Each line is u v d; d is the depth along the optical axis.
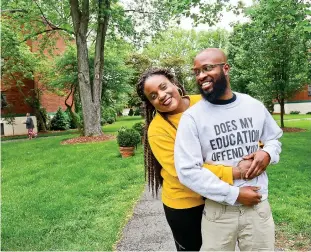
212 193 2.14
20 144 19.31
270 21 8.75
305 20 7.38
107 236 4.84
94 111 19.52
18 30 22.39
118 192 7.42
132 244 4.51
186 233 2.54
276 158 2.29
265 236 2.32
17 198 7.37
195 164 2.18
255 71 18.84
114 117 36.72
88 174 9.40
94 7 19.59
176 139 2.28
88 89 19.44
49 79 27.30
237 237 2.37
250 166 2.20
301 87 19.11
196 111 2.28
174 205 2.49
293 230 4.64
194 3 8.91
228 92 2.30
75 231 5.17
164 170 2.54
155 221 5.32
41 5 20.86
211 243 2.35
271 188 6.86
